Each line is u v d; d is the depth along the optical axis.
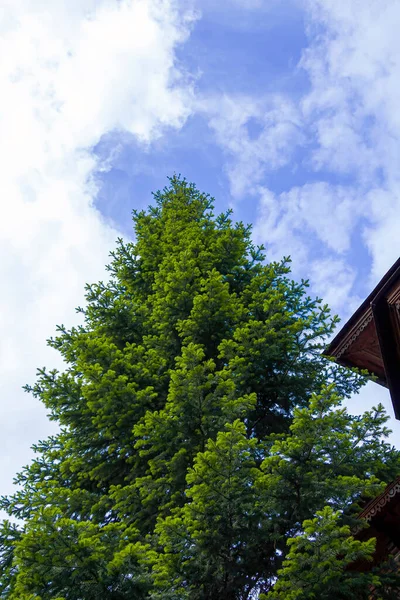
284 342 11.39
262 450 10.72
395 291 9.21
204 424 9.98
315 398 8.85
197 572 8.45
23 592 7.79
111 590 7.92
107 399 10.96
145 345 13.51
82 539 7.85
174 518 8.78
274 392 11.66
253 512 8.43
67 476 11.79
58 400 11.79
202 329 12.16
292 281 14.17
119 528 8.66
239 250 14.60
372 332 10.13
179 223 17.02
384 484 8.46
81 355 11.81
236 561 9.02
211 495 8.30
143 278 15.76
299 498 8.59
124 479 11.12
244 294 13.27
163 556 8.22
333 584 7.61
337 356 10.72
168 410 10.57
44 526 7.90
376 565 10.10
